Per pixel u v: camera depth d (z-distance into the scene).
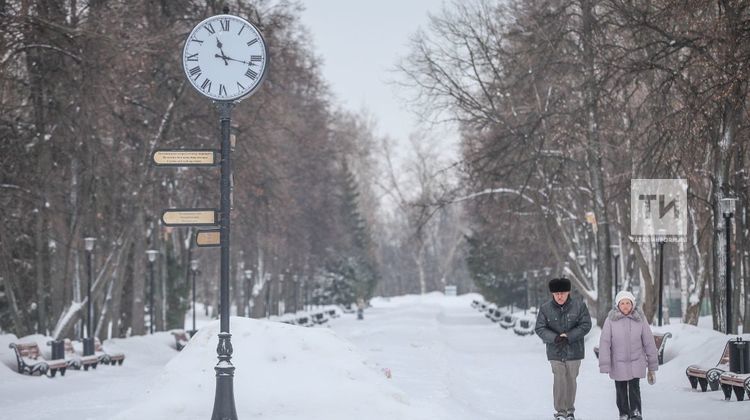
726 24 38.84
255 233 107.25
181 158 24.69
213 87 24.77
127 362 64.25
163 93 73.19
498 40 74.38
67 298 65.00
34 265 76.69
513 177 77.38
